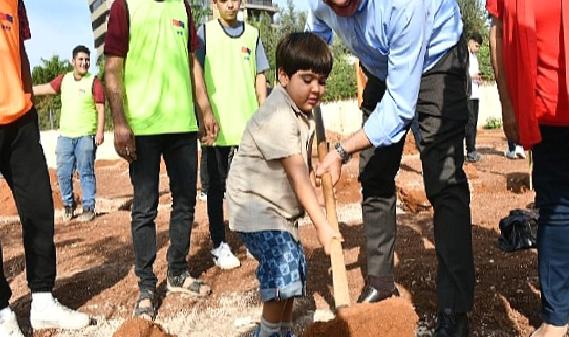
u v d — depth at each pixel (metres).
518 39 2.80
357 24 3.20
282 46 2.95
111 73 3.90
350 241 5.53
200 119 4.48
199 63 4.50
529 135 2.85
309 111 3.02
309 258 4.98
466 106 3.28
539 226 3.04
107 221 7.74
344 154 3.06
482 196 7.62
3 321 3.49
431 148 3.24
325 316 3.66
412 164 11.09
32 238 3.74
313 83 2.89
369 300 3.68
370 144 3.04
